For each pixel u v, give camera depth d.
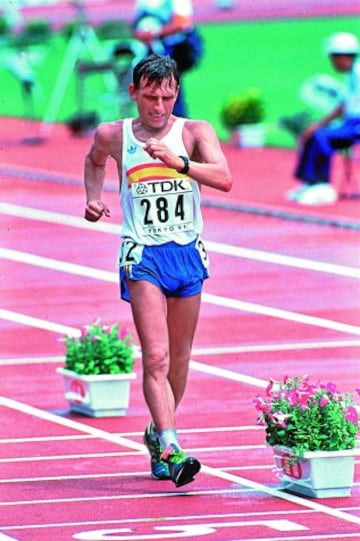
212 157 25.28
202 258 25.97
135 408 32.56
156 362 25.23
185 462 24.69
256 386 34.44
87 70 77.44
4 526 23.52
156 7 63.66
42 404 33.12
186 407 32.47
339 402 25.52
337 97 72.62
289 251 51.81
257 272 48.47
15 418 31.75
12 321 42.41
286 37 92.31
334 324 41.22
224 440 29.53
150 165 25.44
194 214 25.80
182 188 25.52
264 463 27.72
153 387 25.25
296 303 43.97
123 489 25.94
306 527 23.33
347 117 60.53
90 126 78.19
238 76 86.12
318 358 37.38
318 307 43.41
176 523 23.59
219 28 94.88
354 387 34.25
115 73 76.88
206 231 55.69
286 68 86.56
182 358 26.44
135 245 25.53
